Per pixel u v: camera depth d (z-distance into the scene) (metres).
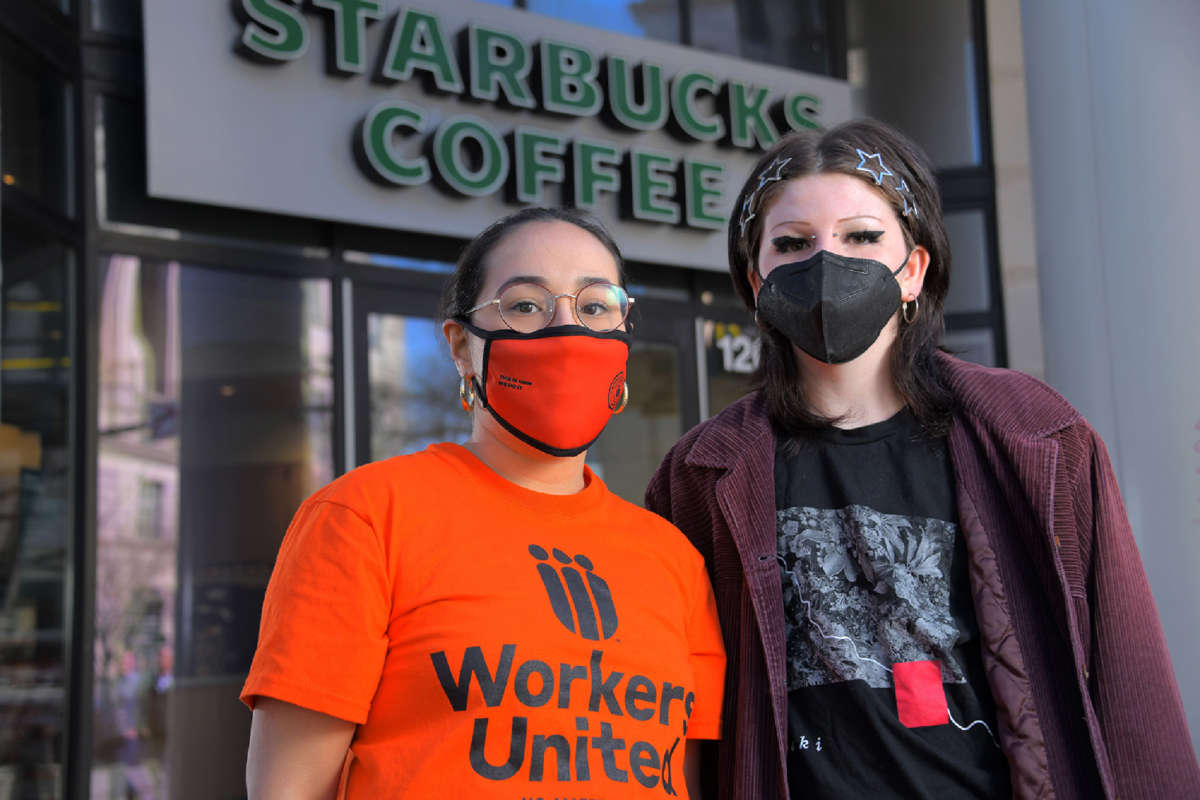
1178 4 5.25
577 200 5.18
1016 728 1.41
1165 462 5.00
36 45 4.08
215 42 4.42
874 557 1.51
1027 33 5.90
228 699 4.35
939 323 1.70
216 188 4.38
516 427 1.47
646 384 5.63
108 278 4.31
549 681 1.28
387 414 4.87
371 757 1.25
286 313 4.71
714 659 1.56
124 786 4.06
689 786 1.60
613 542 1.46
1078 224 5.55
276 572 1.33
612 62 5.36
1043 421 1.54
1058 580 1.46
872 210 1.58
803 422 1.64
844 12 6.71
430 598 1.29
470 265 1.53
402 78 4.75
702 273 5.88
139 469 4.27
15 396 3.89
